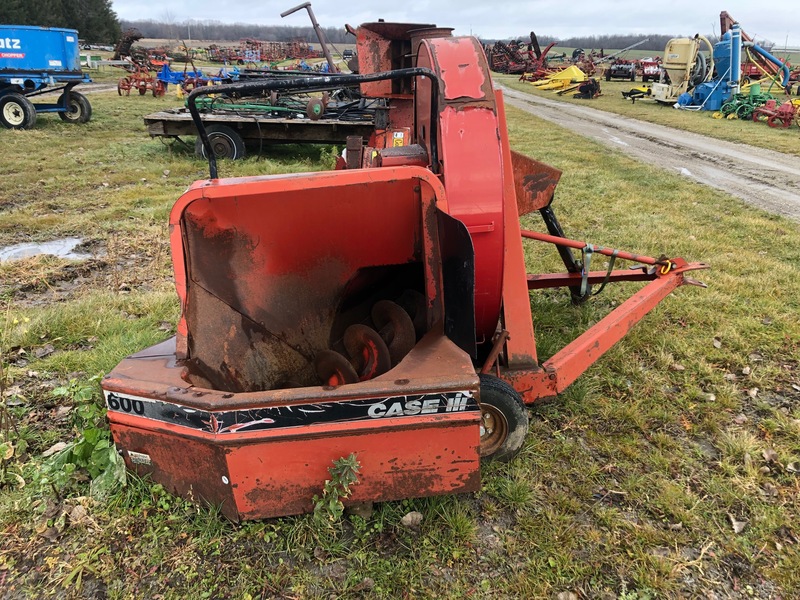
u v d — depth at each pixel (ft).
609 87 125.18
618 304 17.16
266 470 7.96
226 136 39.68
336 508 7.98
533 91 118.83
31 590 7.96
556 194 31.83
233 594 7.88
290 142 40.57
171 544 8.51
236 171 36.70
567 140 53.83
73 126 55.31
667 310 16.61
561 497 9.56
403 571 8.18
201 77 91.66
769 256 21.83
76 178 34.19
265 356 9.78
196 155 41.01
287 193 9.06
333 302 10.50
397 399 7.74
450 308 8.77
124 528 8.73
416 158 11.01
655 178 36.01
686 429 11.59
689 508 9.45
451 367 8.05
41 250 22.52
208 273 9.30
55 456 9.84
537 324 15.80
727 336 15.15
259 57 190.80
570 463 10.44
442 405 7.83
